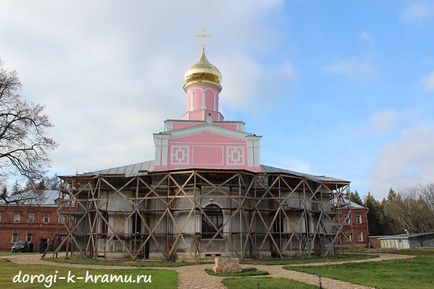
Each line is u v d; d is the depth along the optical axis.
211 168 32.38
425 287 15.32
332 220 38.50
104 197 34.00
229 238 31.12
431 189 89.88
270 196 33.75
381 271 20.67
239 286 15.03
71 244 36.19
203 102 39.81
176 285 15.66
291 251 33.19
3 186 34.31
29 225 61.91
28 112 33.75
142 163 37.97
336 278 17.73
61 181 34.41
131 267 24.05
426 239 58.47
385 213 99.94
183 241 30.97
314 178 37.69
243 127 37.41
